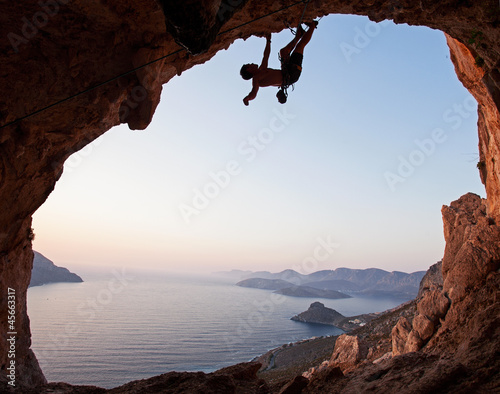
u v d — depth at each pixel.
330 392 6.02
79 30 7.98
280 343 173.12
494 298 10.73
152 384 6.47
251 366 7.48
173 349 157.75
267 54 6.84
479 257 12.55
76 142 10.62
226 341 178.00
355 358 25.47
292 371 53.81
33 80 8.54
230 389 5.75
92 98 9.10
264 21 9.59
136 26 8.07
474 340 5.57
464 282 12.45
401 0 8.68
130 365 130.00
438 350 10.60
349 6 8.91
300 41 6.68
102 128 10.68
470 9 8.14
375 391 5.15
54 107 9.13
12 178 10.02
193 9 3.80
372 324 62.59
